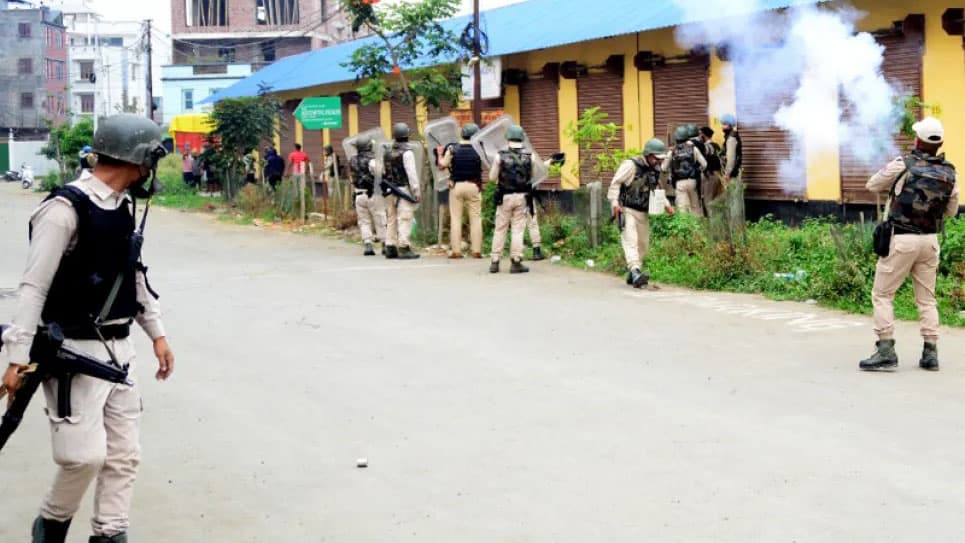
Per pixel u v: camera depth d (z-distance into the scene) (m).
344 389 8.45
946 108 15.12
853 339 10.01
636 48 20.47
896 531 5.22
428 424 7.38
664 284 13.90
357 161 17.92
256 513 5.74
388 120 29.27
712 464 6.33
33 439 7.27
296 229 23.39
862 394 7.91
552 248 17.06
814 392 8.01
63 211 4.51
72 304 4.58
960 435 6.81
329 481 6.23
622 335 10.42
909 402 7.66
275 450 6.88
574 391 8.20
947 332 10.23
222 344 10.32
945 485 5.88
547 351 9.73
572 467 6.35
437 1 22.91
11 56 82.19
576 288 13.61
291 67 36.56
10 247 20.20
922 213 8.42
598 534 5.28
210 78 60.44
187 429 7.41
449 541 5.25
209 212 29.98
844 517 5.42
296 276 15.23
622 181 13.57
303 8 60.22
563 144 22.67
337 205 23.11
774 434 6.92
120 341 4.75
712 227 14.02
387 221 17.42
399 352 9.80
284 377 8.90
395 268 16.02
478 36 20.92
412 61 23.64
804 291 12.46
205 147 33.66
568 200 22.31
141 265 4.97
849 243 12.54
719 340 10.08
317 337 10.59
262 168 31.44
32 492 6.16
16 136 82.44
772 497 5.74
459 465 6.45
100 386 4.62
